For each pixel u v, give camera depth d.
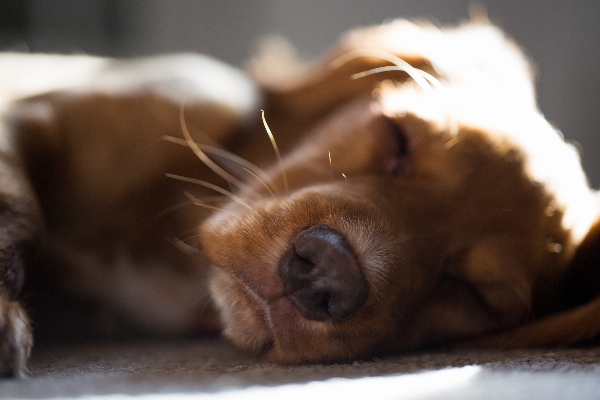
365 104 0.43
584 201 0.42
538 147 0.41
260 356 0.35
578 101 0.81
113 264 0.42
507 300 0.39
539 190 0.39
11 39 0.84
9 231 0.34
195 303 0.43
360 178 0.38
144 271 0.43
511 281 0.38
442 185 0.38
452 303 0.38
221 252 0.35
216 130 0.44
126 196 0.42
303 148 0.42
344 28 0.91
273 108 0.47
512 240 0.38
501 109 0.42
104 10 0.89
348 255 0.32
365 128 0.40
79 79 0.44
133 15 0.90
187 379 0.28
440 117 0.39
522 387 0.27
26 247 0.35
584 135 0.80
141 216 0.43
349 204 0.35
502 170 0.39
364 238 0.34
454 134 0.39
